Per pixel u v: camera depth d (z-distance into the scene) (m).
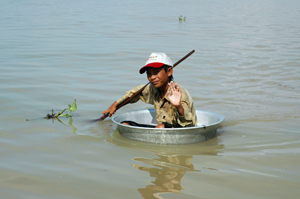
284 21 15.14
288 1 27.72
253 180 2.82
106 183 2.76
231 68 7.20
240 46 9.52
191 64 7.49
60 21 14.38
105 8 20.52
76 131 3.98
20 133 3.84
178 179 2.83
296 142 3.67
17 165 3.06
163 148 3.53
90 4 23.11
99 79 6.29
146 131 3.64
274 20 15.52
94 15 16.83
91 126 4.17
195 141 3.70
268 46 9.52
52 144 3.57
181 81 6.27
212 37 10.97
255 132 3.99
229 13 18.56
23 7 20.06
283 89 5.81
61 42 9.75
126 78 6.40
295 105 5.00
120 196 2.56
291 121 4.35
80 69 6.96
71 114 4.59
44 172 2.94
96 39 10.35
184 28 12.91
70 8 20.09
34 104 4.89
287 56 8.29
